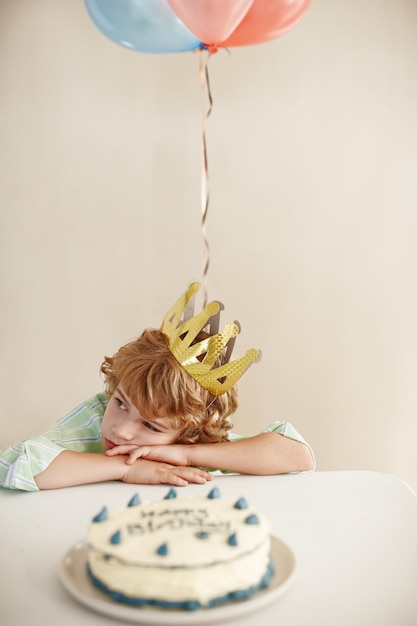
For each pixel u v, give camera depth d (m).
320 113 2.33
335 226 2.36
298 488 1.18
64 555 0.84
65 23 2.30
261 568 0.77
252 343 2.39
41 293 2.37
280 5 1.43
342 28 2.31
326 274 2.37
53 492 1.15
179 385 1.27
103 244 2.36
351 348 2.39
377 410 2.41
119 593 0.74
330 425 2.41
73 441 1.40
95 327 2.38
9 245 2.35
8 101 2.31
